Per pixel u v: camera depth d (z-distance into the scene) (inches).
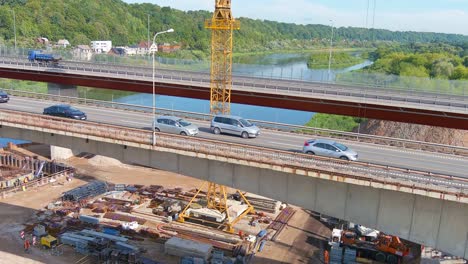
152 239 2155.5
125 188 2785.4
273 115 4842.5
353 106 2539.4
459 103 2343.8
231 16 2608.3
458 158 1734.7
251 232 2245.3
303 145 1780.3
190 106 4761.3
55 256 1979.6
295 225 2354.8
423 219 1304.1
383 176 1296.8
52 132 1811.0
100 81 3142.2
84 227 2244.1
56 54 3535.9
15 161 3053.6
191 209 2330.2
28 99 2672.2
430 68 6614.2
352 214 1391.5
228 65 2728.8
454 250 1288.1
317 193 1427.2
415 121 2436.0
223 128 1957.4
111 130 1686.8
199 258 1923.0
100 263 1925.4
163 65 3553.2
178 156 1635.1
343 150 1620.3
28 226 2244.1
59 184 2829.7
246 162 1471.5
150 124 2085.4
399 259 1953.7
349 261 1971.0
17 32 7440.9
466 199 1213.7
